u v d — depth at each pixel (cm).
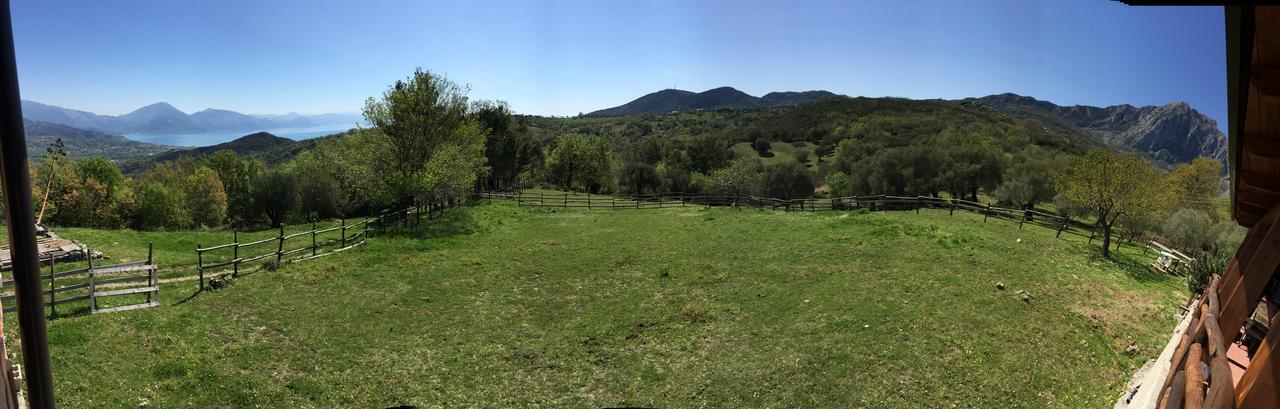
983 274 1897
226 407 1096
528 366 1363
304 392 1184
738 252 2306
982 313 1578
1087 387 1255
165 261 2059
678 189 7650
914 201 4269
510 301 1772
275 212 5022
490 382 1287
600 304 1745
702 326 1570
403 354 1392
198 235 2659
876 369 1300
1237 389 404
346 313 1612
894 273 1920
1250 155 543
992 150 6625
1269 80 344
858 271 1962
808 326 1530
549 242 2564
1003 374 1285
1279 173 564
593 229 2936
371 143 3678
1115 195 2333
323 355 1354
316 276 1919
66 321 1336
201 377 1168
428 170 3359
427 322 1591
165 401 1072
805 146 12925
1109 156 2406
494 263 2188
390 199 3397
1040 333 1481
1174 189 2461
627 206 3984
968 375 1275
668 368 1354
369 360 1350
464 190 3794
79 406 1010
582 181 7488
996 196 5206
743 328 1546
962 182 5697
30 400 334
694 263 2156
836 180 6694
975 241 2330
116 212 5125
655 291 1855
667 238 2641
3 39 299
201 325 1423
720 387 1259
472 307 1716
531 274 2048
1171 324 1603
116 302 1525
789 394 1223
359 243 2458
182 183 6406
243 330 1428
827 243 2348
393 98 3459
